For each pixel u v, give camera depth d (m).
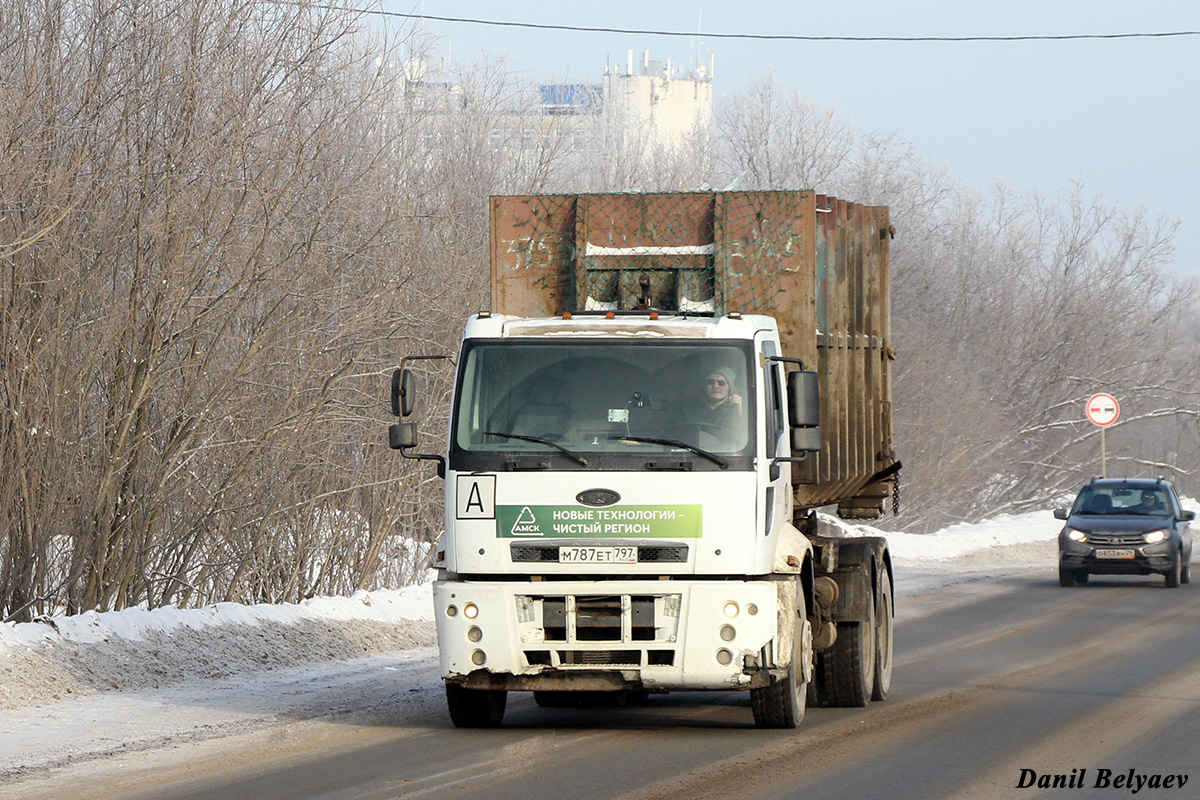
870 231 42.00
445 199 56.16
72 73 43.28
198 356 45.03
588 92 123.31
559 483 29.34
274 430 46.50
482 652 29.42
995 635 52.94
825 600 34.81
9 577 42.12
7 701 33.62
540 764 26.73
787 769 26.23
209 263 43.84
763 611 29.09
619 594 29.19
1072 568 75.19
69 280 42.38
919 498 123.94
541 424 29.73
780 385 32.34
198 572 48.94
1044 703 35.38
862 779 25.22
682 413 29.61
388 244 49.34
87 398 43.59
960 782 24.98
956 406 129.00
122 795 23.78
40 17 42.97
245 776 25.44
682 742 29.52
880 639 37.12
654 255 34.84
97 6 44.09
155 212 42.94
